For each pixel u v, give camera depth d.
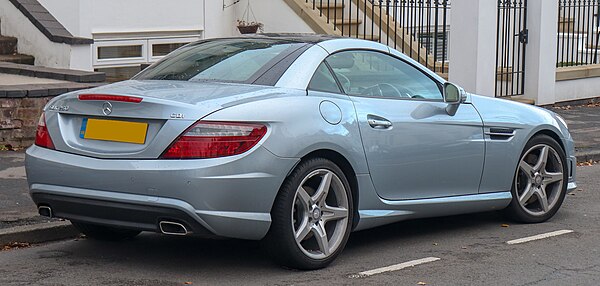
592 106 16.67
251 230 6.17
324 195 6.55
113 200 6.14
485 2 14.62
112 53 14.51
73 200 6.33
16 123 10.47
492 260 7.02
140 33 14.77
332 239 6.69
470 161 7.61
